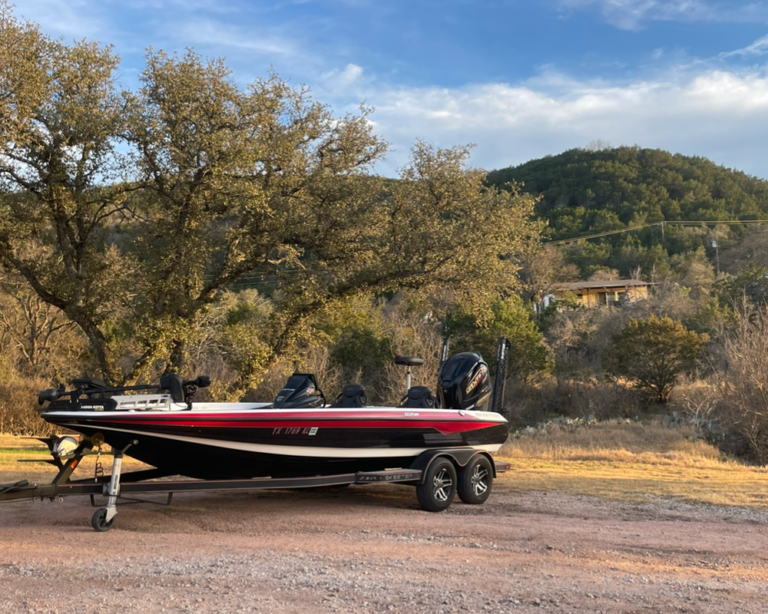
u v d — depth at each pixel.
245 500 9.23
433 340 37.12
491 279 19.28
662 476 12.95
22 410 27.77
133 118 17.61
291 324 21.17
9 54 16.48
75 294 19.73
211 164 17.53
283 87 19.17
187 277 18.47
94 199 19.23
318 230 19.77
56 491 6.80
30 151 18.19
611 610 4.67
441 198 20.19
